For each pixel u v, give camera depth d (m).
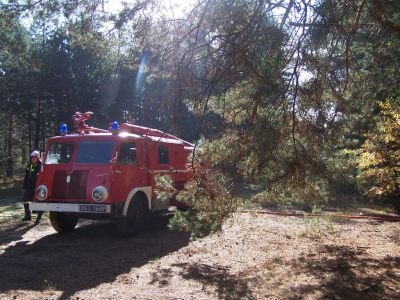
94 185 9.02
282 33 5.00
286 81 5.12
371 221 11.78
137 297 5.50
